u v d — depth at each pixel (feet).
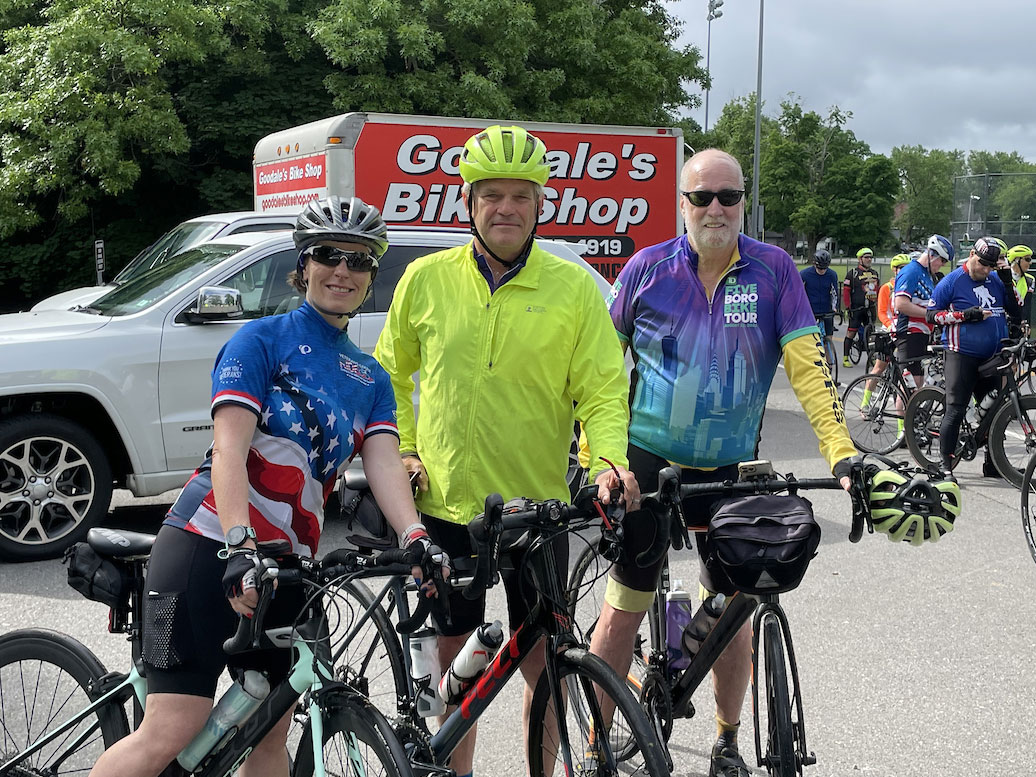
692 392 10.25
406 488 8.16
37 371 19.35
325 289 7.89
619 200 35.22
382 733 7.20
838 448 9.11
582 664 7.75
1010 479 25.57
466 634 9.71
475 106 54.24
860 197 215.10
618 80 61.72
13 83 50.83
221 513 7.20
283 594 7.94
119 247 56.65
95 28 48.75
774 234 231.30
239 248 21.90
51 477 19.69
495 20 55.01
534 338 9.28
